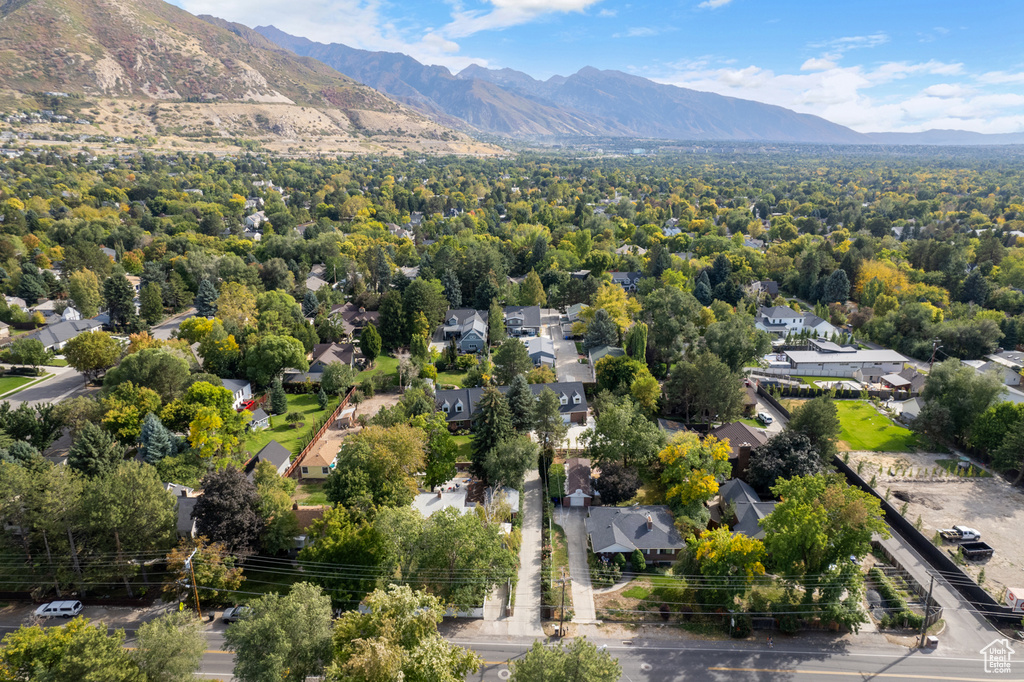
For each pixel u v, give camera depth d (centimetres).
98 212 19550
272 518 5516
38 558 5162
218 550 4959
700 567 5209
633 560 5681
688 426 8531
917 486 7038
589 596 5331
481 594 4997
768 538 5047
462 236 19125
